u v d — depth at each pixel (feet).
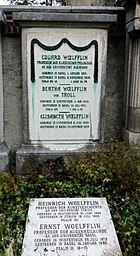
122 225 9.57
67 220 9.48
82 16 11.93
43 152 13.00
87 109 13.12
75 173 12.03
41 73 12.63
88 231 9.07
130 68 12.92
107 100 14.17
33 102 12.89
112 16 12.02
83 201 10.30
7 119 13.98
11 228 9.48
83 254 8.37
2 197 10.87
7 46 13.33
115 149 12.79
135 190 11.05
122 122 14.35
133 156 11.81
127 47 13.17
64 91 12.87
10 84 13.67
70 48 12.47
